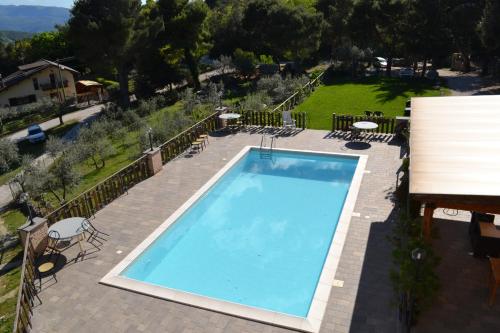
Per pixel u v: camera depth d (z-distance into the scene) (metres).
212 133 21.97
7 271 13.35
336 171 17.16
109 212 13.66
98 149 22.86
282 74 47.06
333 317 8.41
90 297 9.63
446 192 7.01
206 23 48.88
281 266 11.36
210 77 53.25
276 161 18.47
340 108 28.72
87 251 11.50
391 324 8.12
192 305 9.16
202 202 14.80
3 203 21.59
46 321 8.90
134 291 9.73
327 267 9.95
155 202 14.23
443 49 39.00
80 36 36.53
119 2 36.97
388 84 38.28
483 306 8.25
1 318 10.86
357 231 11.41
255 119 22.92
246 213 14.27
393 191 13.65
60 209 12.30
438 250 10.09
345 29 46.91
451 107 11.16
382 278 9.46
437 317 8.02
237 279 10.92
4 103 47.97
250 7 48.97
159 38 43.22
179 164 17.77
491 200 6.88
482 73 41.31
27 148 33.56
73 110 46.94
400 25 41.41
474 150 8.42
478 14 40.12
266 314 8.73
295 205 14.68
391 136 19.44
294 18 46.06
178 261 11.74
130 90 51.97
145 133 22.91
